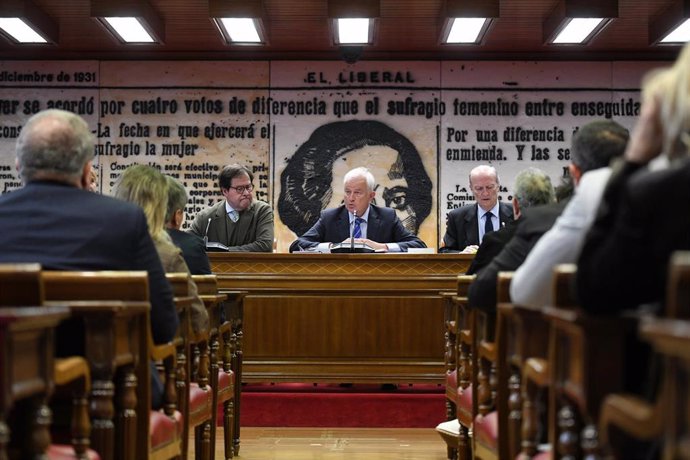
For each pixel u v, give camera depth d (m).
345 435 7.10
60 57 11.17
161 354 3.39
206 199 11.16
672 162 1.95
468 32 9.56
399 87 11.15
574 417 2.31
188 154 11.16
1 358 1.87
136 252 3.15
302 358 7.55
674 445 1.54
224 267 7.57
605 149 3.10
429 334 7.55
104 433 2.71
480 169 8.66
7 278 2.22
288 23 10.10
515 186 4.57
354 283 7.56
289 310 7.57
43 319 1.99
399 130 11.13
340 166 11.12
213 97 11.18
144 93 11.19
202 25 10.21
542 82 11.13
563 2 9.05
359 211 8.45
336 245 7.90
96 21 9.40
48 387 2.17
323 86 11.15
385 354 7.54
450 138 11.12
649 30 10.13
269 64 11.18
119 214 3.14
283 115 11.16
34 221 3.07
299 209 11.12
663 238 1.87
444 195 11.12
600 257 1.95
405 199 11.11
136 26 9.55
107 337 2.71
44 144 3.13
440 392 7.75
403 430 7.38
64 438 2.84
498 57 11.14
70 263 3.03
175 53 11.16
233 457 6.06
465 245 8.69
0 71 11.17
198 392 4.52
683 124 1.90
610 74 11.13
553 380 2.35
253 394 7.53
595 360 2.05
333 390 7.77
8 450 2.45
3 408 1.88
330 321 7.55
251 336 7.56
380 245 8.06
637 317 2.02
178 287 3.96
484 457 3.62
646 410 1.72
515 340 3.10
